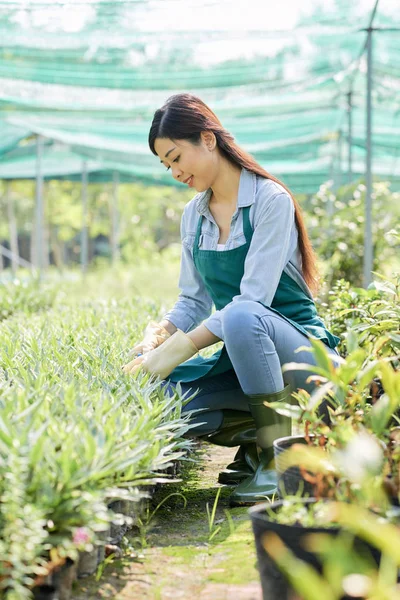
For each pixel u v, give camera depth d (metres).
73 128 9.26
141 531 2.37
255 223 2.93
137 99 7.31
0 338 3.44
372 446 1.72
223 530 2.45
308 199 14.81
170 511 2.69
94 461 1.90
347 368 1.91
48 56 6.08
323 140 10.77
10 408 2.03
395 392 1.88
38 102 7.41
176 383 3.00
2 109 7.76
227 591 1.95
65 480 1.81
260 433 2.76
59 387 2.47
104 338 3.63
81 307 6.02
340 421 2.03
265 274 2.86
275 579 1.74
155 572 2.09
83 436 1.99
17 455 1.80
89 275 15.18
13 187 25.14
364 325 2.99
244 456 3.12
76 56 6.10
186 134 2.86
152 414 2.35
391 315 3.12
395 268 7.73
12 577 1.66
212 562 2.16
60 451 1.94
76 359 3.05
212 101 7.75
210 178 2.95
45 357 2.97
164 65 6.39
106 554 2.21
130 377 2.66
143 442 2.16
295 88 7.41
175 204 26.25
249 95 7.42
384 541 1.43
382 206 7.82
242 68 6.61
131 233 25.78
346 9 5.37
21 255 32.62
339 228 7.54
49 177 15.13
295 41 6.07
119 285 13.00
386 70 7.39
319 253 7.48
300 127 9.61
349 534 1.68
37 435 1.87
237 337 2.70
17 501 1.69
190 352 2.87
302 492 2.12
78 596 1.92
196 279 3.27
